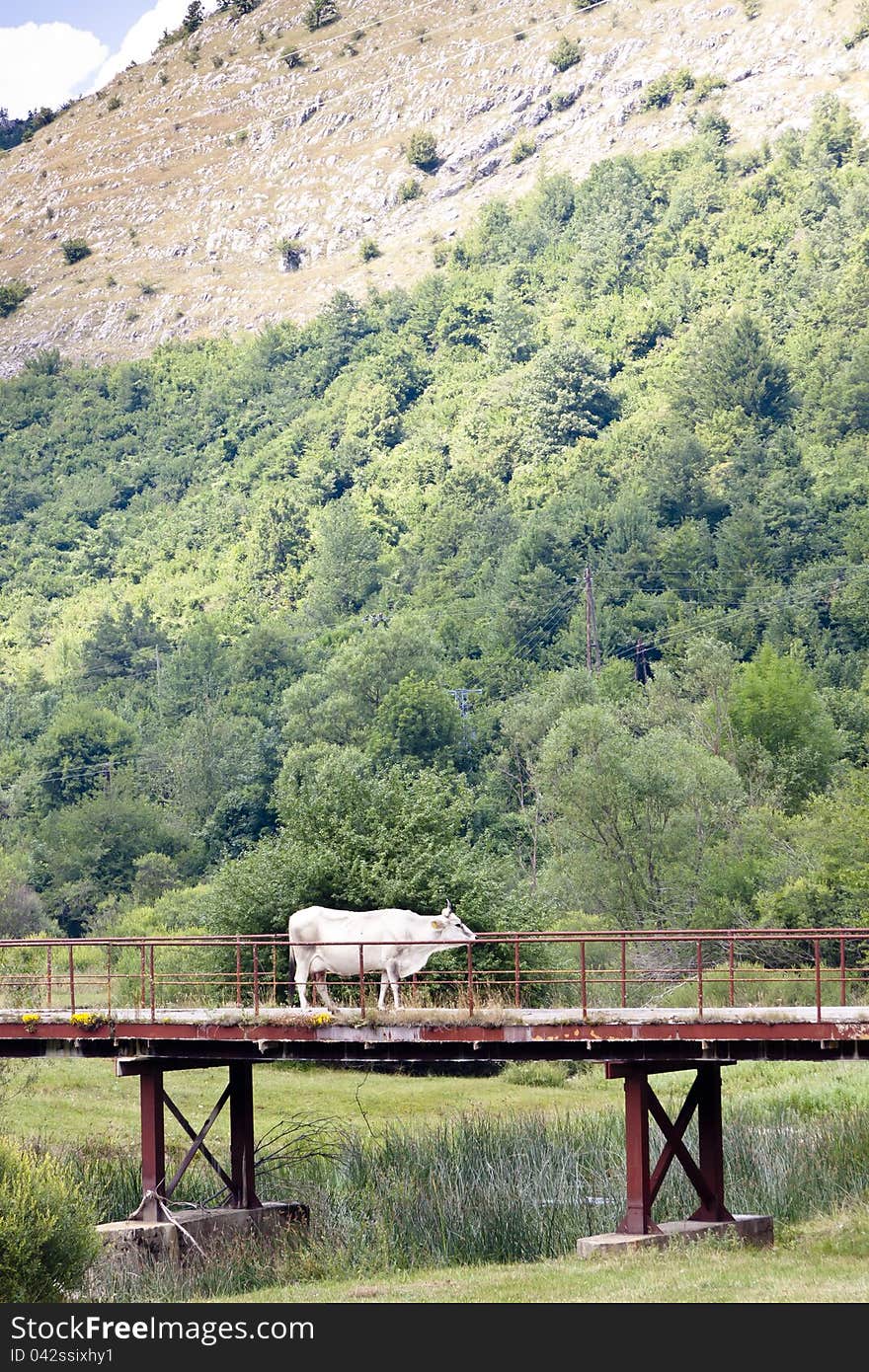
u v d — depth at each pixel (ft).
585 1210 94.02
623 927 220.64
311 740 385.70
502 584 479.41
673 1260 80.69
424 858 173.06
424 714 362.12
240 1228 94.63
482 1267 84.94
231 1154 98.68
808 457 524.93
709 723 282.97
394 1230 92.53
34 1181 77.71
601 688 351.87
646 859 231.71
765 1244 85.87
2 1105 130.00
